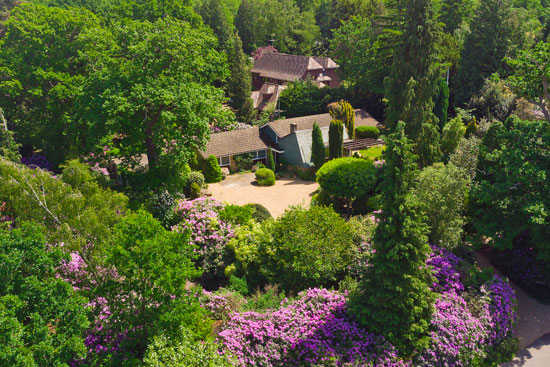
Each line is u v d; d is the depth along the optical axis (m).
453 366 16.84
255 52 82.50
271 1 90.88
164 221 27.09
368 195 30.69
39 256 12.36
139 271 14.02
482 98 43.44
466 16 64.25
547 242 20.36
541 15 79.50
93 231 16.23
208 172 38.16
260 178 37.53
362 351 16.08
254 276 21.56
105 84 28.69
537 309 21.22
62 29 41.38
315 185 37.16
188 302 14.74
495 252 24.36
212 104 30.55
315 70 68.06
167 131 27.95
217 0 74.50
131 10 46.56
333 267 20.31
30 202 17.52
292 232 20.92
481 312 18.36
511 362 18.12
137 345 15.11
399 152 15.35
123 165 31.61
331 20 87.62
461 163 29.05
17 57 40.69
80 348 11.75
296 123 43.62
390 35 44.72
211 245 23.34
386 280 16.20
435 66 31.70
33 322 11.30
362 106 54.12
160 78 28.77
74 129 37.88
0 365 10.06
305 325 16.75
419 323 16.95
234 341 15.62
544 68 21.88
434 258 20.19
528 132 21.06
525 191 20.69
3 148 34.91
